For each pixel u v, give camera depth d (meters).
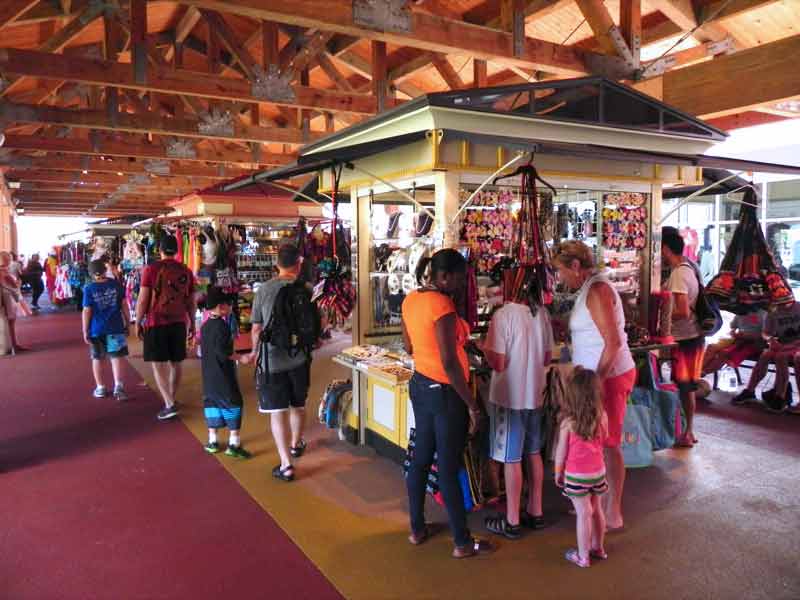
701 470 4.05
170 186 16.67
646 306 4.64
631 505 3.53
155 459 4.44
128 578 2.84
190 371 7.55
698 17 6.75
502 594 2.68
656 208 4.66
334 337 10.01
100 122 8.76
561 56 6.57
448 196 3.76
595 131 4.27
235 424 4.42
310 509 3.58
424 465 3.05
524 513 3.37
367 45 10.14
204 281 8.33
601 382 2.94
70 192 20.05
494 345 3.09
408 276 4.26
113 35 7.39
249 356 4.04
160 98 12.90
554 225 4.53
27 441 4.88
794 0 6.49
